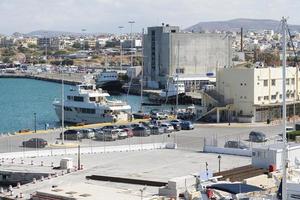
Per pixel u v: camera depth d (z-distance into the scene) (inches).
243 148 4045.3
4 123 7150.6
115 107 6220.5
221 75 5940.0
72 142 4512.8
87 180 3169.3
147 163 3646.7
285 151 2038.6
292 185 2272.4
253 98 5738.2
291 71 6102.4
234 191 2532.0
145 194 2810.0
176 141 4594.0
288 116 5944.9
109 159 3789.4
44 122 6988.2
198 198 2564.0
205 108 5979.3
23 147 4220.0
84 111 6358.3
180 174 3284.9
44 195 2733.8
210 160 3735.2
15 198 2790.4
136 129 4913.9
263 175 3102.9
